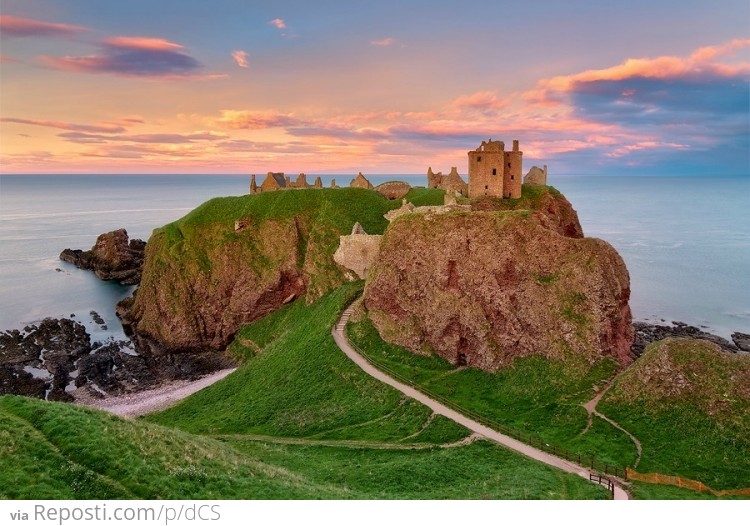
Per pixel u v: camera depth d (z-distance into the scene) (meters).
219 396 76.56
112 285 162.12
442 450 48.88
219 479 32.12
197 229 124.31
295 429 59.12
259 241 120.12
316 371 71.25
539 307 65.38
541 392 58.38
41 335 115.56
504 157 100.38
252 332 111.50
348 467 45.19
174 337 115.19
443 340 70.44
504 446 48.75
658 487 40.12
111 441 32.84
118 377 97.12
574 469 44.06
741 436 45.56
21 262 192.25
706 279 152.38
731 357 52.53
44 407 35.19
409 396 60.84
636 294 138.62
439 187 122.50
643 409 51.19
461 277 71.94
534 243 69.12
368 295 81.25
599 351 60.78
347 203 121.81
